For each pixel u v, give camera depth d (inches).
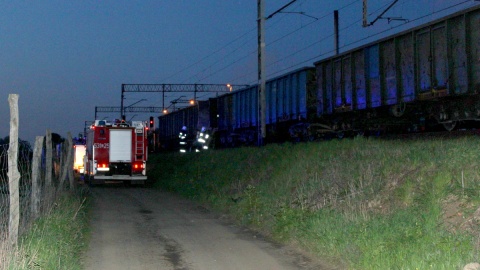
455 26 669.9
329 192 497.4
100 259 386.0
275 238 464.4
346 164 541.3
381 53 821.2
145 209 682.8
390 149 523.5
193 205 735.7
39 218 413.7
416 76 741.9
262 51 997.8
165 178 1152.2
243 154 908.6
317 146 692.1
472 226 319.0
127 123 1138.0
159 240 460.1
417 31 740.0
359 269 339.9
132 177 1116.5
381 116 861.8
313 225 423.2
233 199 645.9
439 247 301.4
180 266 367.9
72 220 471.2
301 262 378.9
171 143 2079.2
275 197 576.1
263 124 986.7
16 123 327.0
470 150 423.8
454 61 673.0
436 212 342.6
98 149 1106.7
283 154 759.1
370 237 353.4
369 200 428.8
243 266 368.2
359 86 885.8
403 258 312.8
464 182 362.9
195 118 1739.7
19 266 288.4
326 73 1003.9
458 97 693.9
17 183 329.4
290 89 1171.9
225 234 492.1
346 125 972.6
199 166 1040.2
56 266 331.0
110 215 616.7
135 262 378.3
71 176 776.9
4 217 355.6
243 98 1428.4
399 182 424.8
